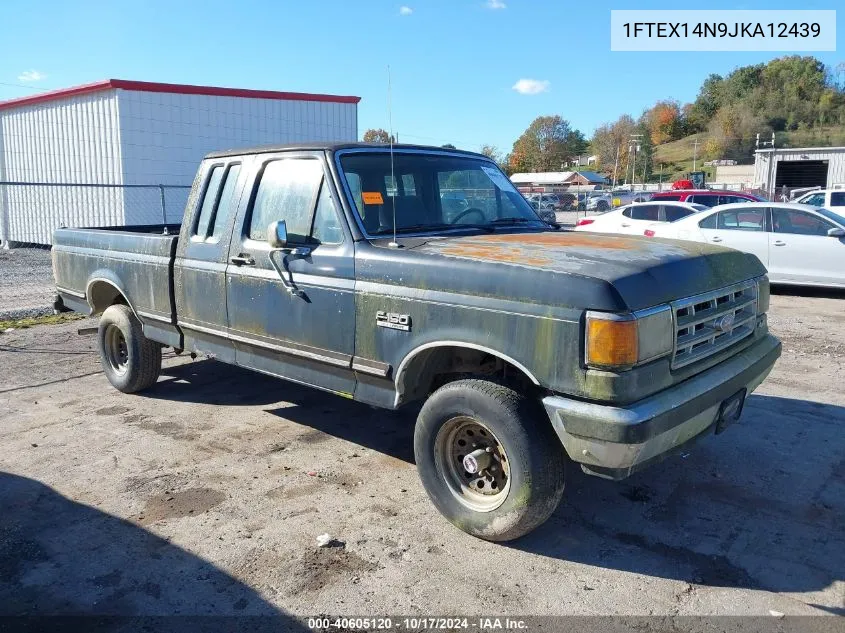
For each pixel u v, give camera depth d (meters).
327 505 4.22
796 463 4.76
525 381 3.67
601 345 3.11
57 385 6.77
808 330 9.00
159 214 19.61
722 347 3.79
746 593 3.30
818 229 11.45
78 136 19.70
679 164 114.88
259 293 4.64
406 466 4.79
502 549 3.71
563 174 92.75
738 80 122.12
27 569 3.56
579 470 4.71
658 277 3.36
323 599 3.29
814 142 97.44
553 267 3.36
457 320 3.59
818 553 3.64
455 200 4.92
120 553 3.70
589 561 3.59
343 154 4.47
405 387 3.93
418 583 3.40
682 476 4.58
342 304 4.12
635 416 3.11
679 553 3.66
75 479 4.61
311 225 4.41
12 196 22.22
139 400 6.27
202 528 3.95
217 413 5.90
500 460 3.65
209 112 20.31
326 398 6.31
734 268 3.99
